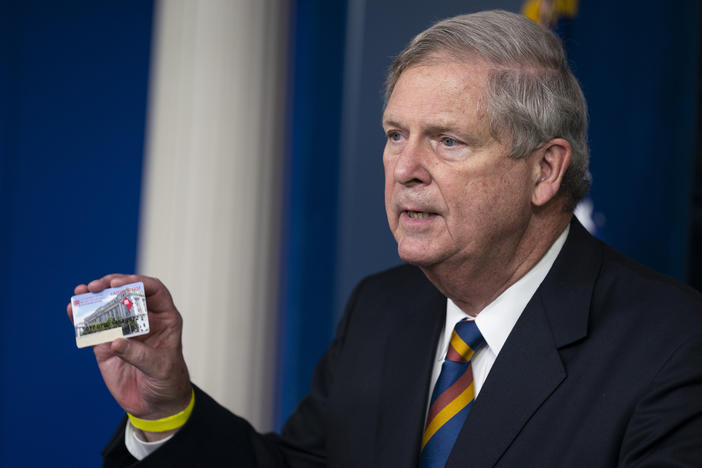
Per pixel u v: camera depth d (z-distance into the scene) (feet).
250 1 10.47
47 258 13.35
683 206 12.70
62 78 13.35
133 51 13.43
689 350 4.33
